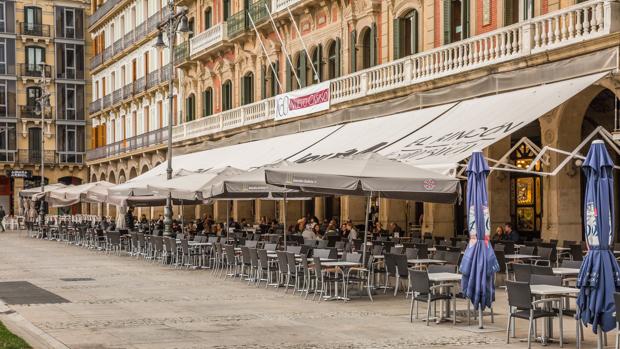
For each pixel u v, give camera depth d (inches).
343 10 1339.8
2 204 2891.2
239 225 1540.4
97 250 1487.5
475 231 565.9
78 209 3014.3
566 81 817.5
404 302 710.5
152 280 910.4
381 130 1032.2
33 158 2908.5
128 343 509.4
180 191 1043.9
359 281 764.0
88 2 3024.1
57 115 2965.1
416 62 1087.6
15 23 2903.5
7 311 657.6
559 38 846.5
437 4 1127.6
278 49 1569.9
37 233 2086.6
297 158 1110.4
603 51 775.1
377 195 775.7
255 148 1412.4
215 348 492.4
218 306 684.7
